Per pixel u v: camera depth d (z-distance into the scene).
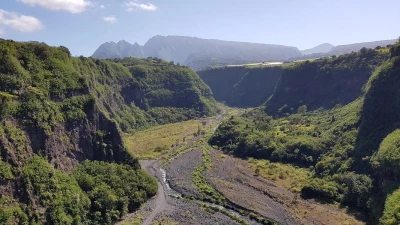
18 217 65.38
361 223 80.69
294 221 84.00
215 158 140.75
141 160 138.62
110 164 98.25
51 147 82.31
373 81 115.12
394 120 99.69
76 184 84.06
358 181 91.25
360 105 132.25
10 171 68.38
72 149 90.44
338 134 127.31
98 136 100.31
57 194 75.56
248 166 128.88
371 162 93.12
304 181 108.44
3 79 79.94
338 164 107.50
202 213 89.19
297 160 126.94
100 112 104.12
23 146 74.44
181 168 126.56
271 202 95.69
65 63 107.12
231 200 96.94
